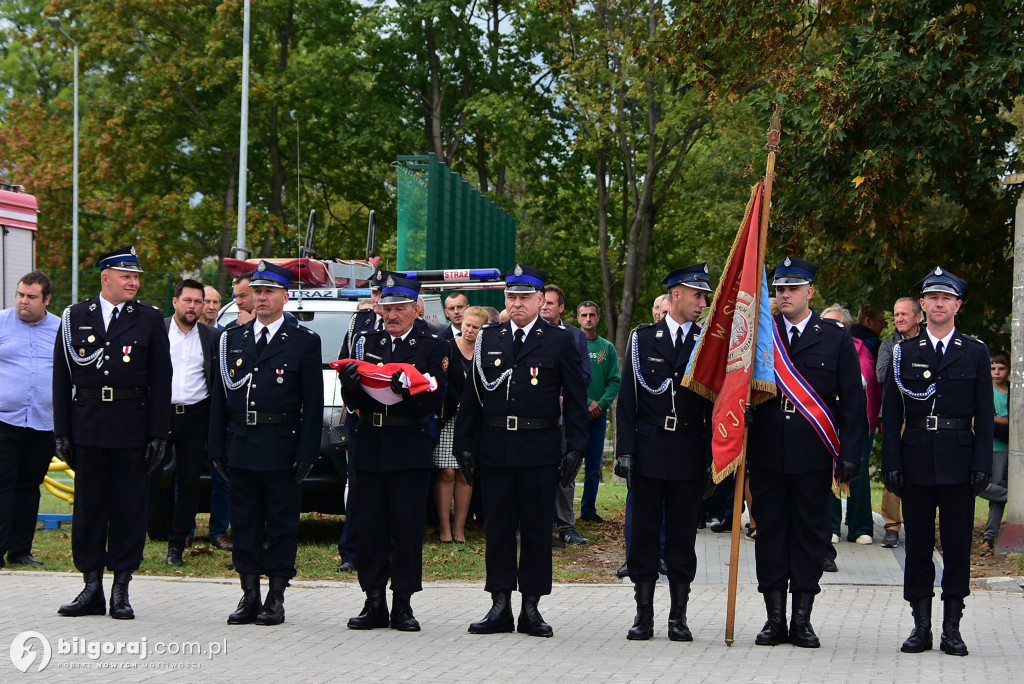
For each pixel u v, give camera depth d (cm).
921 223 1939
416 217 1998
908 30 1505
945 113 1437
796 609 849
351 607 972
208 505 1295
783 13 1636
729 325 854
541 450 871
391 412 877
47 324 1159
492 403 880
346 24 4475
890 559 1227
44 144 4678
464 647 819
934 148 1463
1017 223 1285
